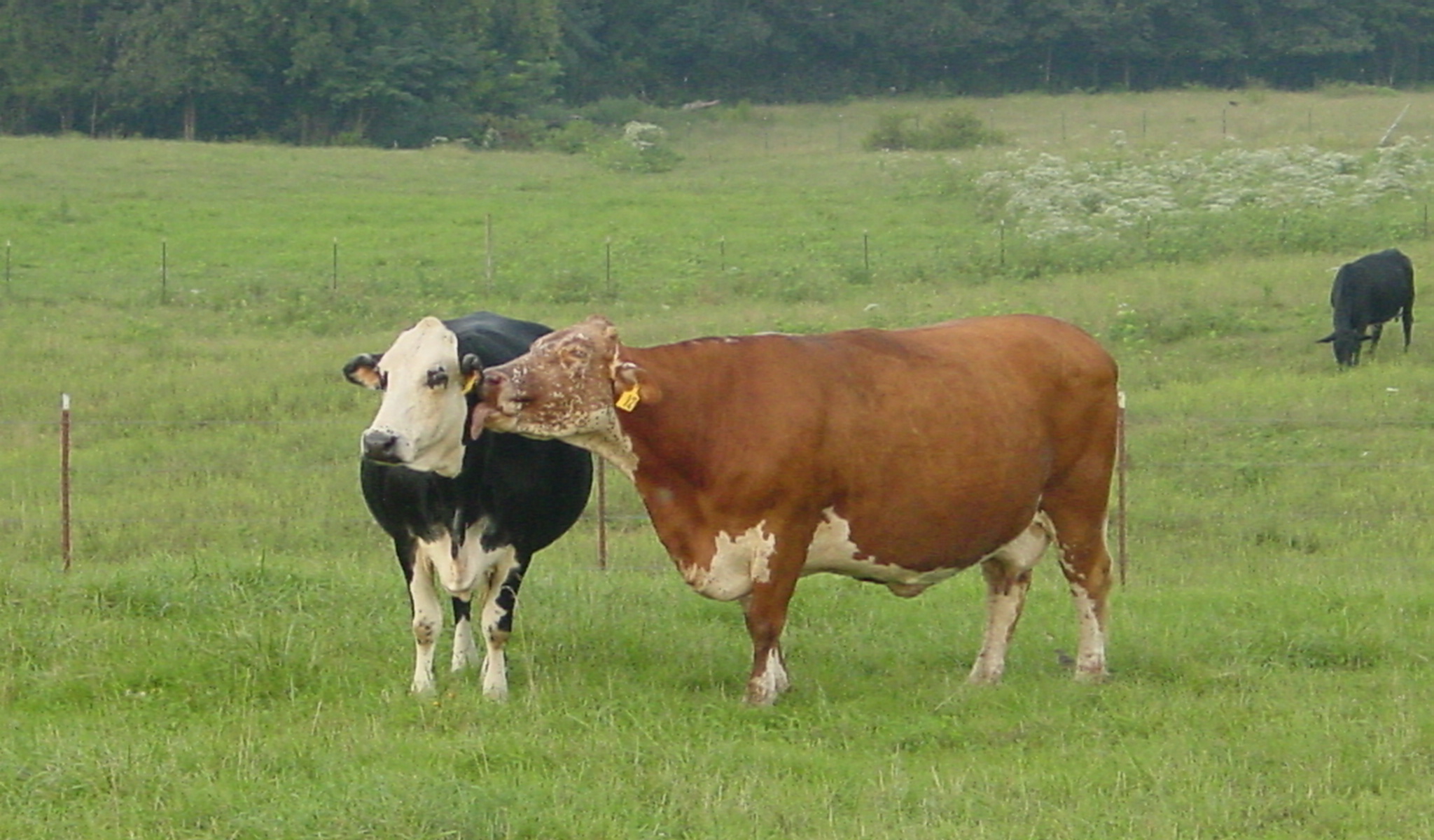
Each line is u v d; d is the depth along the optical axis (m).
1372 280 23.12
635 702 9.65
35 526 15.40
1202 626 11.61
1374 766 8.41
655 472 9.65
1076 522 10.54
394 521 9.96
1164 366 22.72
